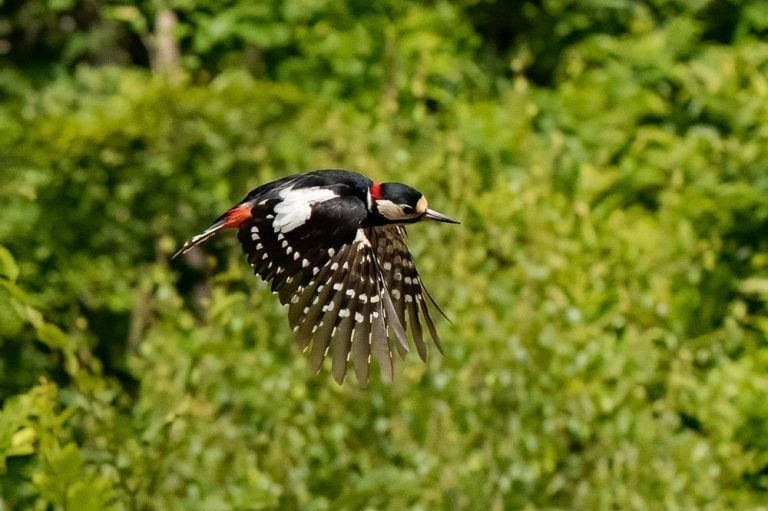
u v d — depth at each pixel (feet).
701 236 53.16
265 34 63.31
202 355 41.50
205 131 57.41
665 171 54.54
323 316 27.68
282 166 56.95
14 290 31.91
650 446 45.01
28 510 39.50
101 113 58.44
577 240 50.72
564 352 45.70
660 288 48.88
